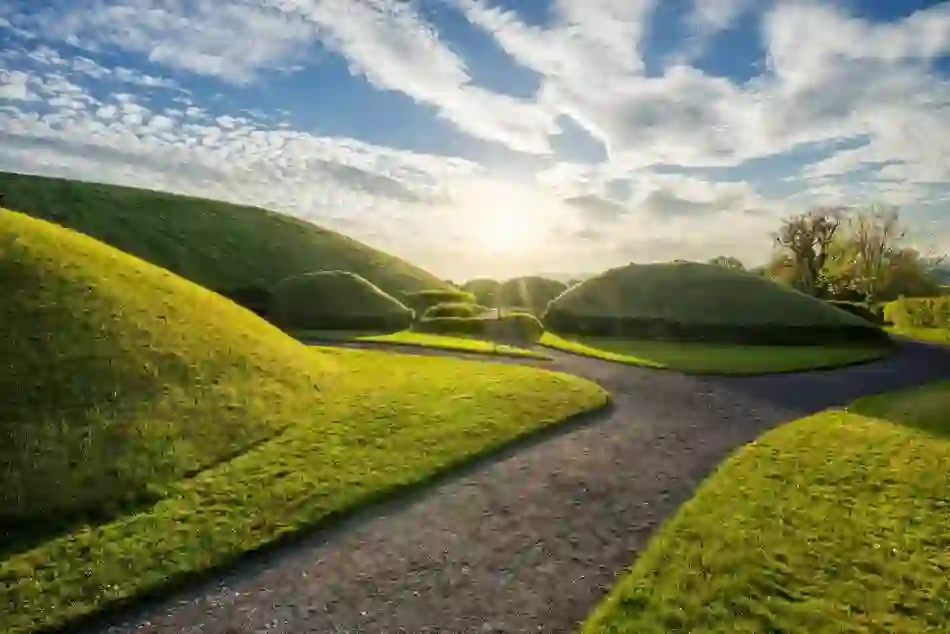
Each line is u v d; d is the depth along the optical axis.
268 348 20.58
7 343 14.65
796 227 80.06
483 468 14.00
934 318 57.53
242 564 9.91
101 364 15.33
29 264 17.64
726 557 9.38
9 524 10.53
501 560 9.84
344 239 84.50
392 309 49.22
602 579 9.22
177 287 21.78
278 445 14.59
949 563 9.22
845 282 80.38
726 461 14.12
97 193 74.00
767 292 49.03
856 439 15.67
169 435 13.88
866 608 8.09
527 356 31.64
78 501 11.29
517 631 7.96
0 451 11.87
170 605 8.84
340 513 11.52
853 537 10.02
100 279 18.73
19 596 8.84
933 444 15.15
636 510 11.68
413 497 12.41
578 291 51.53
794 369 29.08
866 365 32.91
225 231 75.12
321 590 9.09
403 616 8.35
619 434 16.75
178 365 16.77
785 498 11.66
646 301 48.72
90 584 9.15
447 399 18.80
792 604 8.17
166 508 11.43
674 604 8.22
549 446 15.63
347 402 18.22
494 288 78.19
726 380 25.67
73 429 13.05
